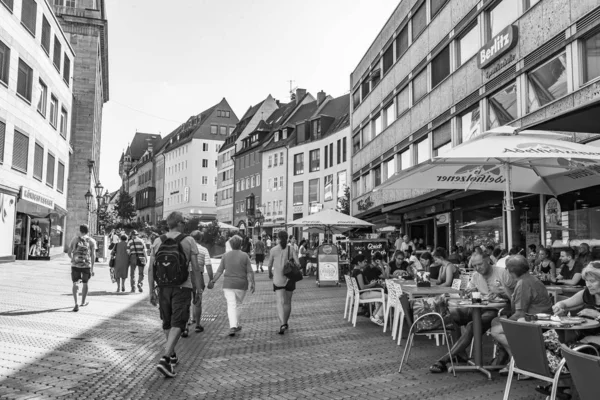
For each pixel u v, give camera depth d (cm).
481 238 2138
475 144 863
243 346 892
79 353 784
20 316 1111
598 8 1306
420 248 2534
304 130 6231
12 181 2627
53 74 3344
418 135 2617
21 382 618
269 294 1841
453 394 609
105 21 4856
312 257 2859
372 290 1141
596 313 584
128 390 607
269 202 6856
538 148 806
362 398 593
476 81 1988
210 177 9931
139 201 13212
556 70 1506
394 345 907
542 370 471
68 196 4616
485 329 759
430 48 2464
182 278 681
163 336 964
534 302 655
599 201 1422
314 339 962
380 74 3331
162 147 12238
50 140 3331
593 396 341
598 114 679
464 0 2102
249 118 8200
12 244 2659
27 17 2809
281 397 595
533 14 1605
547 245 1645
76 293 1230
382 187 1128
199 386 636
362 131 3838
